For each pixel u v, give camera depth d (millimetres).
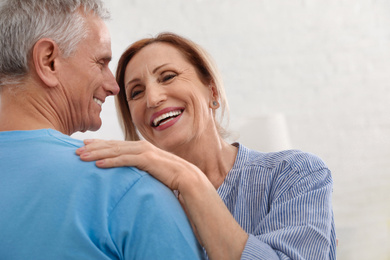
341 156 3600
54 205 848
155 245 863
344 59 3617
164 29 3543
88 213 856
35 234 834
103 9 1119
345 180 3582
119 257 861
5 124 984
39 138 938
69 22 1030
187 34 3580
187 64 1617
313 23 3625
